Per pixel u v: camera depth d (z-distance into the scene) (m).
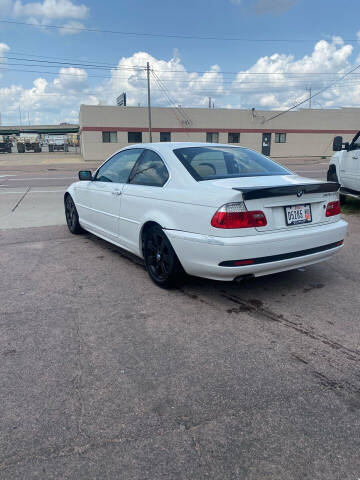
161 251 3.85
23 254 5.19
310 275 4.32
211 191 3.26
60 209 9.04
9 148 51.97
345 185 8.35
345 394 2.28
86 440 1.93
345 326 3.12
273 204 3.24
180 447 1.89
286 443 1.91
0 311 3.41
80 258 5.00
